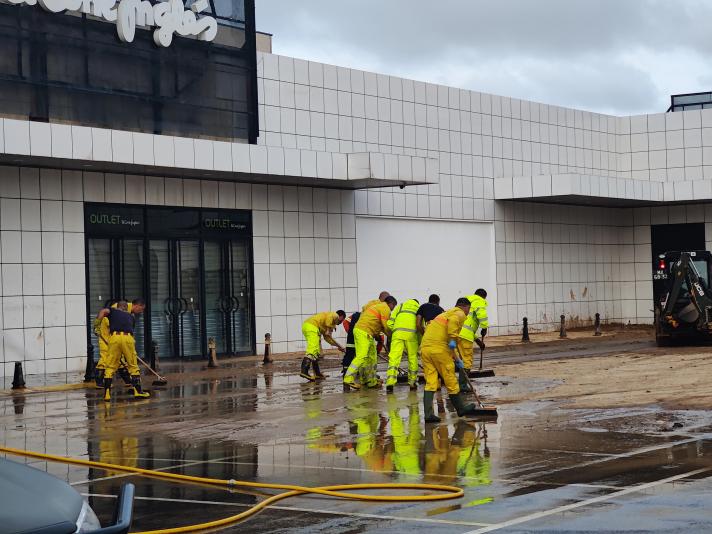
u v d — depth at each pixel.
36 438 14.08
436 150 32.53
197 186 26.50
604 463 10.73
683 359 22.95
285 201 28.39
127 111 24.14
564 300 37.44
